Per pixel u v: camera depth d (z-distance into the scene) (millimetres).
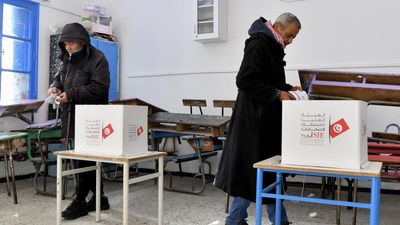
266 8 4430
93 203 2793
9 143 3115
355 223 2545
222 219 2721
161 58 5105
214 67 4734
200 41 4699
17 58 4395
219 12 4465
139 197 3443
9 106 3748
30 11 4523
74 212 2639
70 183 4012
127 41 5355
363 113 1480
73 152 2174
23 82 4465
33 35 4555
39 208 2996
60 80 2803
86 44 2629
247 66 1830
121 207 3033
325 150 1449
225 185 1919
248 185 1874
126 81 5352
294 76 4277
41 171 4395
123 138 2061
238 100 1980
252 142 1880
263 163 1559
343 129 1422
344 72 2805
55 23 4844
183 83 4922
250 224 2582
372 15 3918
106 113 2105
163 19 5105
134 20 5312
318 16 4164
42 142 3684
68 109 2629
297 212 2996
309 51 4203
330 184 3383
